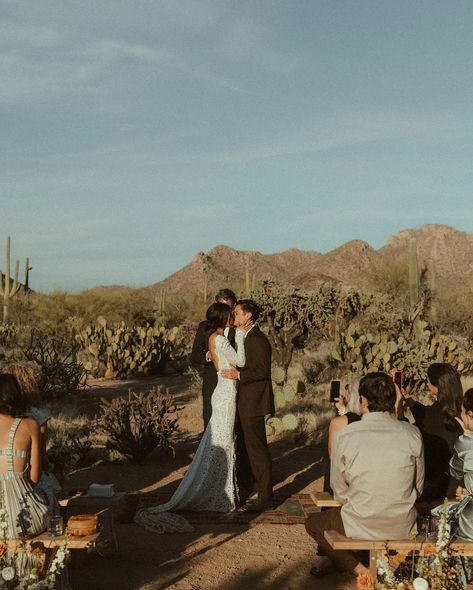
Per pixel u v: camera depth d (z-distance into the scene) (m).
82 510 5.41
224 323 7.06
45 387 13.60
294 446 10.08
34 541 4.24
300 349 22.92
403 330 23.97
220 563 5.37
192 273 186.88
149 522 6.26
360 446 4.49
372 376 4.68
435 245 167.00
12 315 33.81
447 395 5.43
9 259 36.66
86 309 32.47
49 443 9.12
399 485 4.45
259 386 6.89
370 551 4.45
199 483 6.73
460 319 29.22
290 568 5.27
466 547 4.34
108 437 9.66
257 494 7.33
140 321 33.94
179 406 13.62
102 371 20.14
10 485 4.32
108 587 4.85
